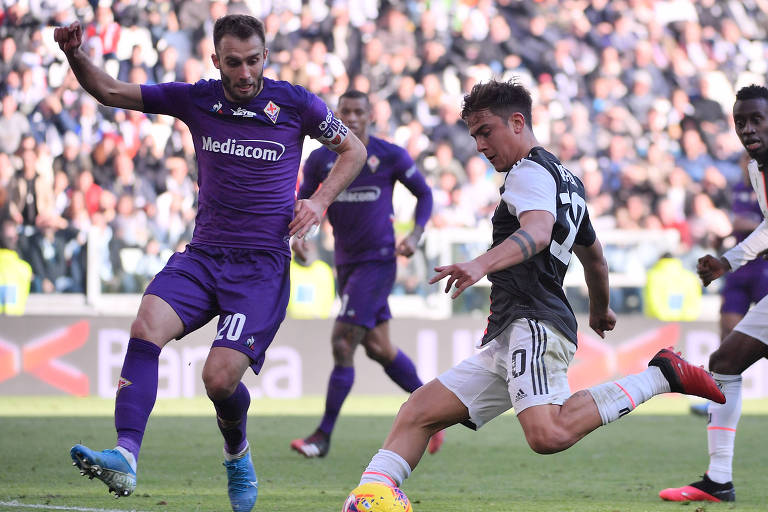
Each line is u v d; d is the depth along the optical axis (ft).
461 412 30.35
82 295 91.20
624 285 98.68
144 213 101.30
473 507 38.86
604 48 130.00
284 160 34.17
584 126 122.52
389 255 58.90
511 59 126.82
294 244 56.75
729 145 126.72
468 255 95.66
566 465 52.95
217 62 33.04
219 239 33.76
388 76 121.49
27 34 112.78
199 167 34.42
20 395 87.92
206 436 63.77
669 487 45.03
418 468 51.70
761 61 136.77
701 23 137.08
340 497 40.88
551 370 29.55
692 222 113.80
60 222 101.30
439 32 126.11
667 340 98.58
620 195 117.60
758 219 64.49
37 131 107.76
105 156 105.29
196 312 32.73
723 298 64.59
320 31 122.93
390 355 60.13
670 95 129.29
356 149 35.12
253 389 92.32
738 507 38.99
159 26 118.01
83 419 72.64
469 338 94.63
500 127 30.35
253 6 121.70
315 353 93.30
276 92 33.88
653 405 93.81
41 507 36.86
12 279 89.45
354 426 71.77
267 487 44.04
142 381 30.58
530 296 29.76
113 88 32.99
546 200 28.63
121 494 28.94
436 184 110.63
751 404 91.66
